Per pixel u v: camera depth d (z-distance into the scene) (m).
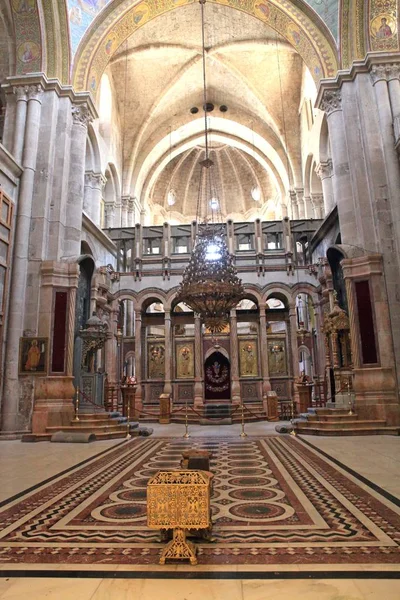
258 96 24.59
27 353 11.71
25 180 12.53
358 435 10.67
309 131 22.48
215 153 33.06
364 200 12.39
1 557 3.31
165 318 19.03
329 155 19.45
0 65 14.34
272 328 26.12
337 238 16.34
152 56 22.53
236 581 2.86
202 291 10.65
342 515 4.25
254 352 19.64
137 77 23.61
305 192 24.14
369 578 2.87
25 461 7.64
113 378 18.45
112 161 22.70
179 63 23.33
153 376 19.78
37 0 13.13
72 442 10.41
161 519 3.24
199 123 27.64
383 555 3.24
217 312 11.09
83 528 3.97
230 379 20.23
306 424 11.78
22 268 12.09
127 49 21.55
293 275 19.08
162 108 25.69
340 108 13.59
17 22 13.38
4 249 11.73
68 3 13.73
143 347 20.05
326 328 13.26
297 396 17.67
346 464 6.93
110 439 11.09
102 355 18.44
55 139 13.37
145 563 3.18
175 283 19.28
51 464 7.32
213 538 3.62
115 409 17.59
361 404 11.34
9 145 12.90
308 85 22.38
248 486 5.51
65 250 13.10
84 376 13.10
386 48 12.88
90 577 2.95
